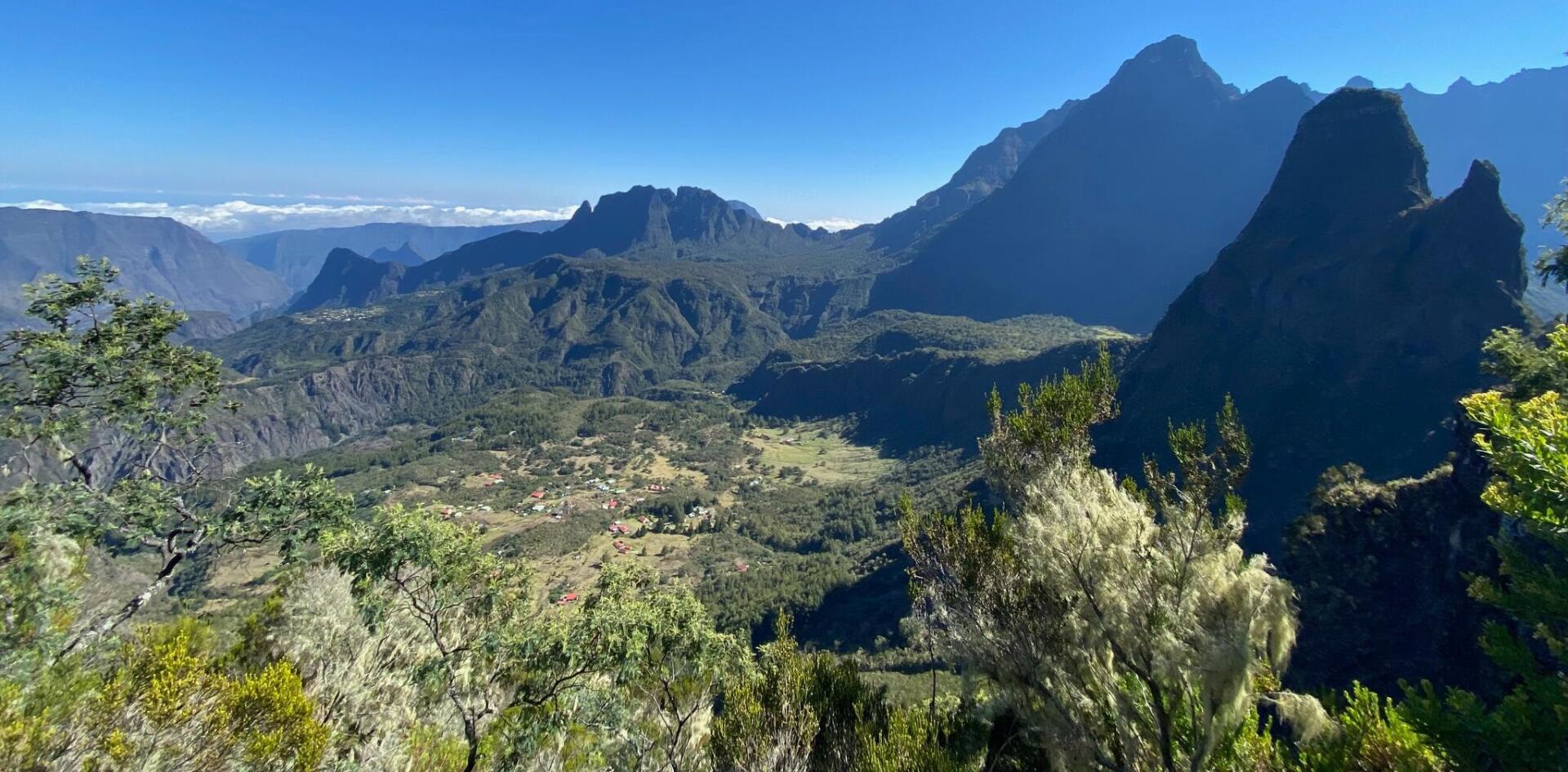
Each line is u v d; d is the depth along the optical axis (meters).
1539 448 5.52
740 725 8.93
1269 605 5.54
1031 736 6.64
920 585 7.84
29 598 8.13
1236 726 5.45
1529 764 4.82
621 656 9.85
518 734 9.48
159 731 6.70
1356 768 5.53
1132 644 5.95
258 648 10.27
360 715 9.59
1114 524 6.38
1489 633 5.72
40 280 10.66
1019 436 7.64
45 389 10.30
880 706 9.43
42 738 6.25
